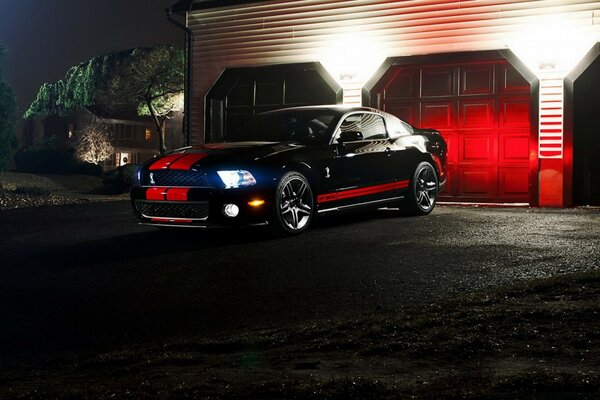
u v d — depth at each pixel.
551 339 4.48
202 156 9.33
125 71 32.94
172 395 3.80
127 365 4.79
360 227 10.04
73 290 7.05
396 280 6.86
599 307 5.10
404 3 14.38
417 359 4.30
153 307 6.37
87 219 12.31
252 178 9.09
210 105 16.83
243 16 16.31
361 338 4.82
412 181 11.03
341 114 10.39
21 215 13.36
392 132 11.03
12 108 18.72
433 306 5.61
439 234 9.23
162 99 33.75
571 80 12.91
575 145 13.09
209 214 9.08
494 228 9.62
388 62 14.59
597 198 12.99
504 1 13.41
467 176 14.15
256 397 3.69
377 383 3.75
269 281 7.06
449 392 3.57
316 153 9.76
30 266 8.28
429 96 14.46
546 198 13.16
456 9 13.87
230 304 6.35
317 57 15.41
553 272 6.90
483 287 6.46
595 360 4.05
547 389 3.56
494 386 3.63
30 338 5.68
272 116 10.84
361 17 14.87
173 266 7.87
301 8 15.57
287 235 9.48
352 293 6.49
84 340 5.58
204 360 4.67
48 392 4.10
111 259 8.41
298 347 4.81
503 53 13.45
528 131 13.59
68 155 32.03
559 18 12.96
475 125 14.05
